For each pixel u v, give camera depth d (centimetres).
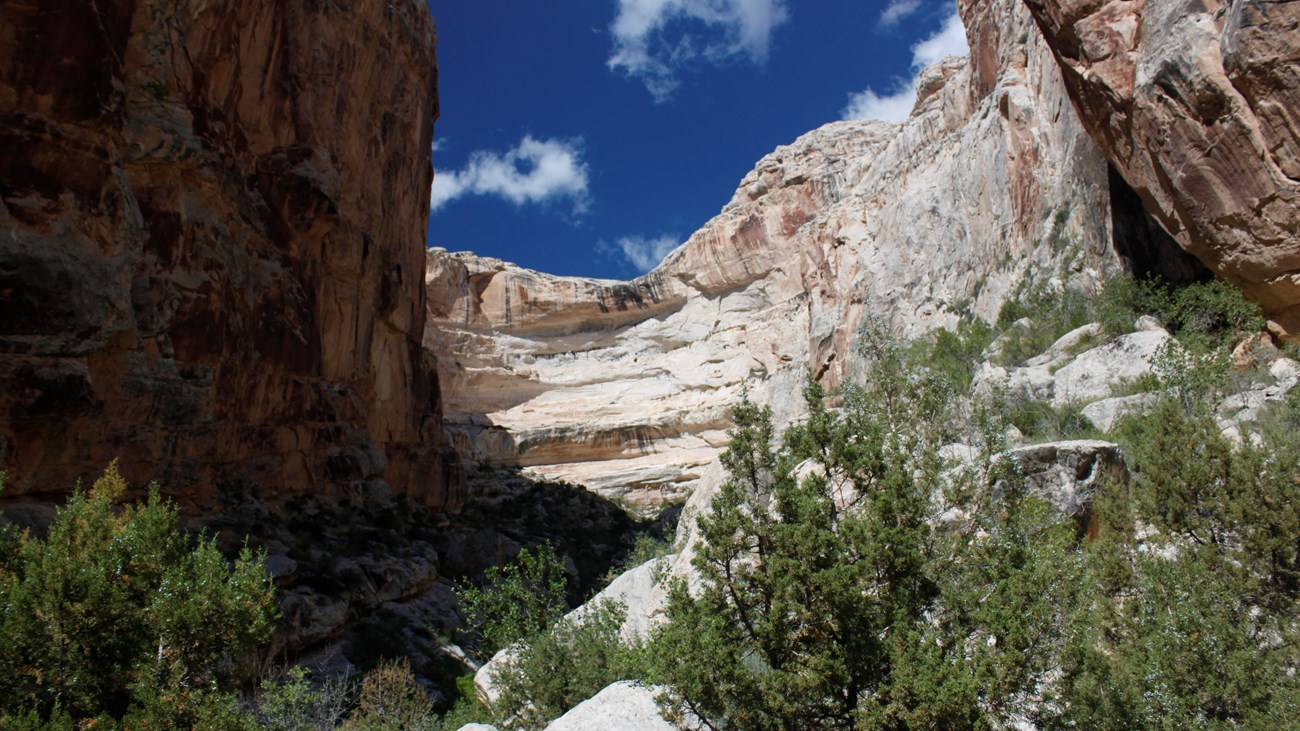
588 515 5303
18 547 1056
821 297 5991
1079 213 3097
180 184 2502
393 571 2825
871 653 775
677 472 6431
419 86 4566
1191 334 1962
